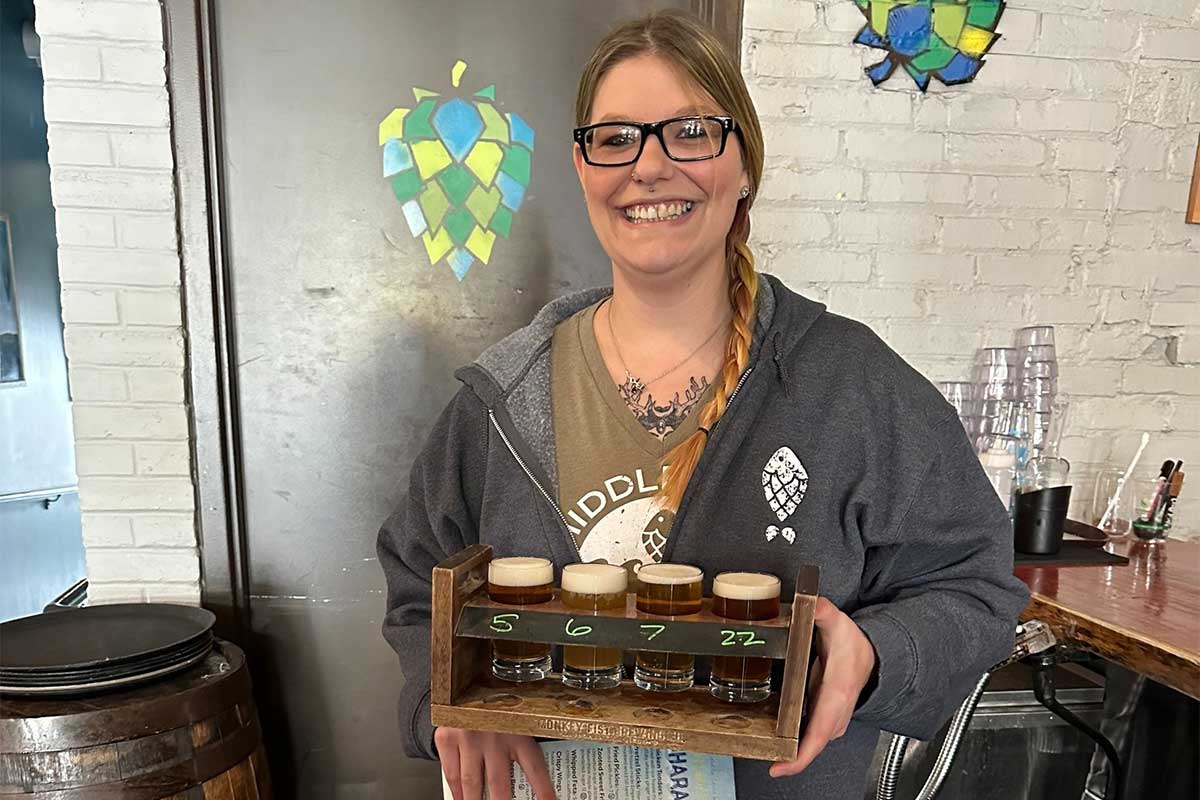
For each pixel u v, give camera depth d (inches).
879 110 68.1
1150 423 74.8
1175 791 60.8
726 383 33.5
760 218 68.3
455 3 66.0
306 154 66.4
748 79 66.6
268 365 68.2
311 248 67.4
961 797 60.7
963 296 71.2
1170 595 53.7
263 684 71.0
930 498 33.8
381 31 65.8
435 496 38.5
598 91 33.4
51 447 134.8
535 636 26.9
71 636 57.4
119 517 65.7
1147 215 72.3
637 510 33.7
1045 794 61.4
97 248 62.9
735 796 32.4
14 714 49.1
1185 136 71.8
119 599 66.4
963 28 67.8
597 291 40.5
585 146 33.1
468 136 67.4
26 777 48.4
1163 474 67.4
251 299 67.5
